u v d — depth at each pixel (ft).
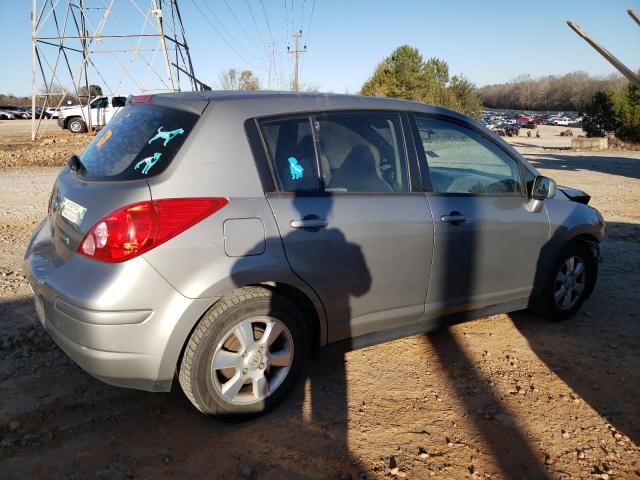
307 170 10.00
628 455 9.36
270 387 9.88
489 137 12.79
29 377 11.03
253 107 9.72
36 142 71.56
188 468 8.57
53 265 9.50
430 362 12.31
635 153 85.15
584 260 14.93
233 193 9.11
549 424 10.15
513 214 12.69
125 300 8.30
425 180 11.46
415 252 11.06
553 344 13.51
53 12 73.72
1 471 8.33
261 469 8.60
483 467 8.90
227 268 8.86
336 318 10.44
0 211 26.73
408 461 8.93
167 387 9.01
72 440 9.14
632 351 13.26
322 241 9.81
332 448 9.16
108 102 90.74
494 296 12.87
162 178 8.69
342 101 10.81
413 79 124.98
